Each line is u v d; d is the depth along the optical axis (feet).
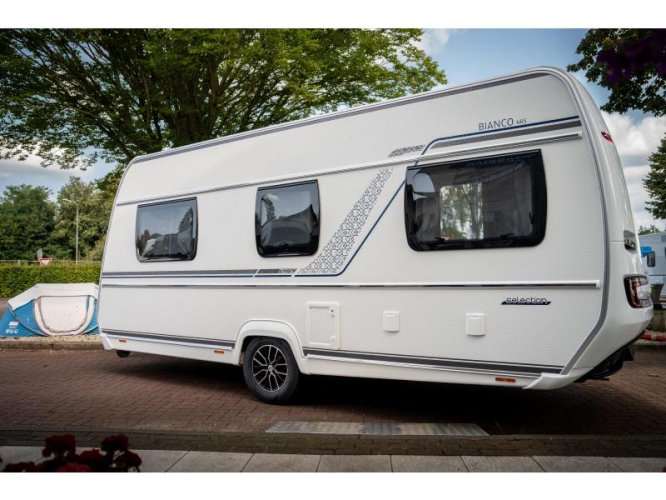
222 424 16.81
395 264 16.31
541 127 14.25
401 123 16.71
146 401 19.80
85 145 43.86
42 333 34.04
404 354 16.05
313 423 16.61
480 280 14.82
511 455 12.55
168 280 22.41
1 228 211.82
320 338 17.72
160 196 23.22
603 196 13.23
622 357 14.08
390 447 13.17
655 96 33.58
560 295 13.67
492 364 14.58
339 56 40.09
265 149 19.85
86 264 86.58
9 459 12.60
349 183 17.53
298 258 18.43
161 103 40.37
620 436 13.71
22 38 37.22
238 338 19.80
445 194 15.58
